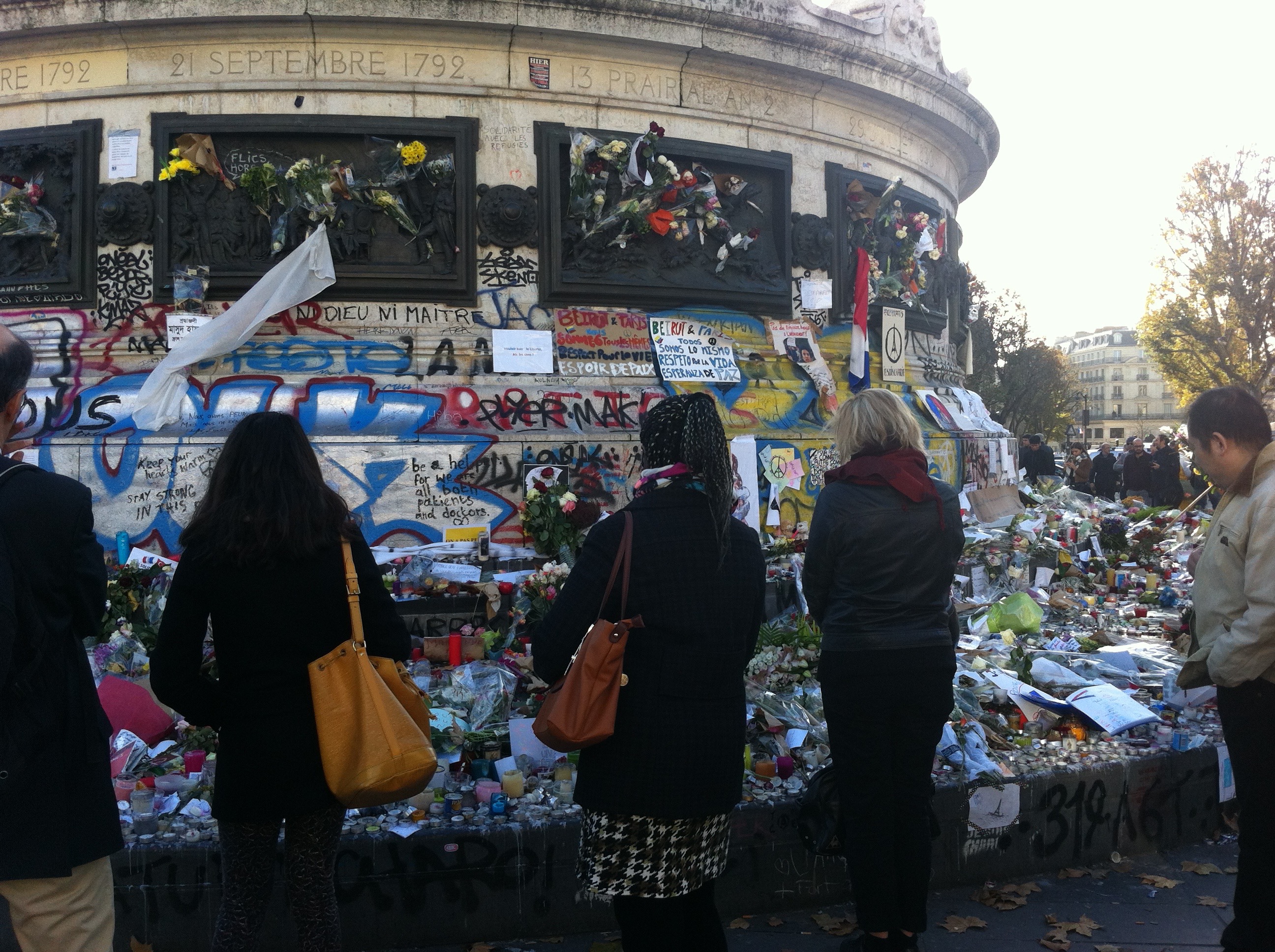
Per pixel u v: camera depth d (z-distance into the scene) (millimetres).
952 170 11516
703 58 8062
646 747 2672
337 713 2686
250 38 7273
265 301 7047
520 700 5266
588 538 2855
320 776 2723
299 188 7109
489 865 3854
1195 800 4891
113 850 2537
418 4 7152
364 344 7238
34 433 7039
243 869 2816
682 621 2725
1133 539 10422
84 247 7406
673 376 7816
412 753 2678
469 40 7414
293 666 2738
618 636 2678
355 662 2738
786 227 8695
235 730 2723
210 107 7305
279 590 2721
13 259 7590
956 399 10719
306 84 7270
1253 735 3355
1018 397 60281
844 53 8734
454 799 4234
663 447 2898
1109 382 163000
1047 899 4270
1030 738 5113
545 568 5848
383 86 7320
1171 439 17625
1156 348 46312
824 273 9000
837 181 9070
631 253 7914
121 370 7270
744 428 7930
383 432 6887
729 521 2857
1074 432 70438
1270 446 3408
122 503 6707
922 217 10141
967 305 12336
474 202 7445
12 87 7617
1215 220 43031
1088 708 5332
